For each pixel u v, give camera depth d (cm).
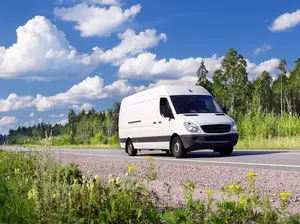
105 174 1024
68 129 15500
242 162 1332
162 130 1705
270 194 677
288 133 2845
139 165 1264
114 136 4134
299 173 948
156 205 559
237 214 413
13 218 423
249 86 9675
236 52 8888
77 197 481
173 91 1722
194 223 415
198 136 1561
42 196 439
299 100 9931
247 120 3052
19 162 944
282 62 9869
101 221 436
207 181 877
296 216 405
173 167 1177
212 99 1741
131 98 2017
